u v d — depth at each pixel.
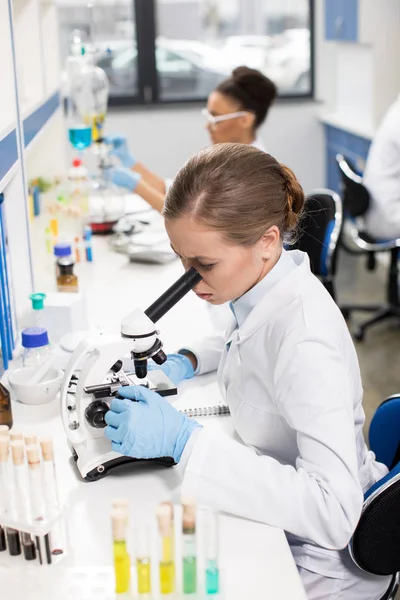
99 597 1.06
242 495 1.22
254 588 1.09
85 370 1.35
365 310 4.14
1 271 1.74
